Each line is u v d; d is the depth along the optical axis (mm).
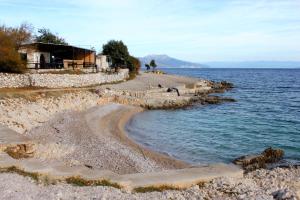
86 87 50000
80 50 62125
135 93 53188
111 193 11570
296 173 17203
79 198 10789
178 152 25438
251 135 32406
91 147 23766
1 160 14547
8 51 41500
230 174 14641
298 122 40406
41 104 34125
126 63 84812
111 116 38500
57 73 47594
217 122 39469
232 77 159625
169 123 37938
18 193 10820
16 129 25422
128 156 22359
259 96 72375
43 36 73125
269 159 22906
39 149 19906
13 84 39281
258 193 12203
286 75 195750
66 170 13734
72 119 33031
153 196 11641
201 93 69812
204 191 12445
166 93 58312
